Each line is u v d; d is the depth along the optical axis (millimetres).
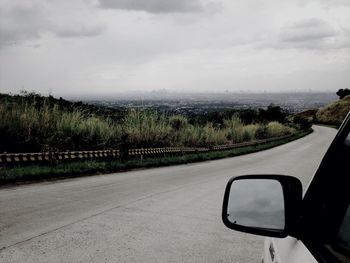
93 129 18453
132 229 6238
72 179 12477
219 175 14734
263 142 41594
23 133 15297
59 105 18578
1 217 6766
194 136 27750
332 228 1506
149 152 20375
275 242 2191
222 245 5605
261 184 2346
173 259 4902
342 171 1622
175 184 11828
